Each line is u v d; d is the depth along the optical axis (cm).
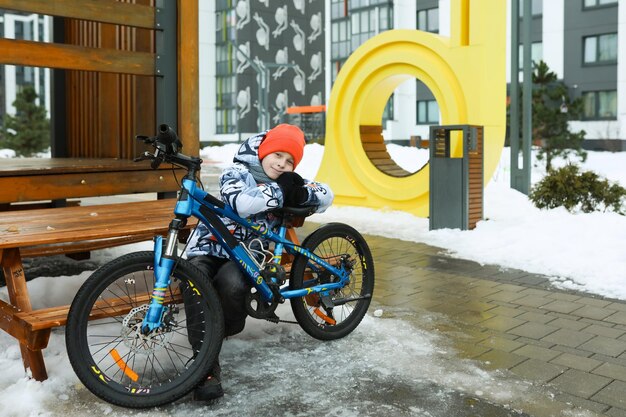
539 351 377
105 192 569
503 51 921
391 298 496
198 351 305
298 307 370
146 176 596
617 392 317
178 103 620
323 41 5828
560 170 884
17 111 3859
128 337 303
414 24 3759
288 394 311
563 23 3228
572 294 510
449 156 800
